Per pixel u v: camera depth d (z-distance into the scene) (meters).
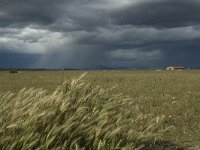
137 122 10.69
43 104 8.05
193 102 19.50
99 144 7.59
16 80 42.97
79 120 8.23
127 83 33.97
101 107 9.17
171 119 14.85
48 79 44.03
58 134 7.45
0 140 6.78
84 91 9.65
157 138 11.03
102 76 52.31
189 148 10.82
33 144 6.84
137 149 7.97
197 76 50.00
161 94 23.95
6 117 7.43
